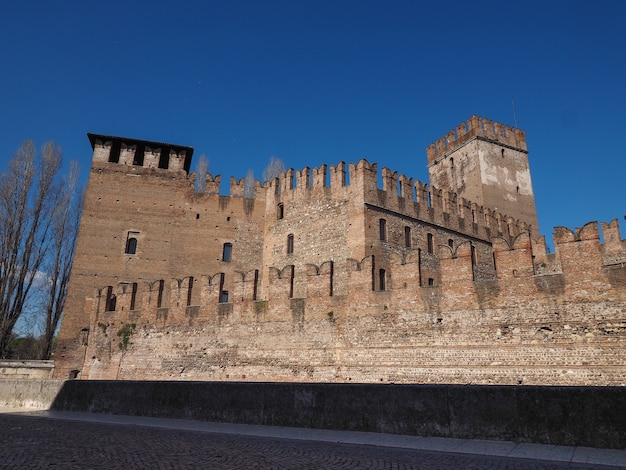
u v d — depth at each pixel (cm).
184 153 5719
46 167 5616
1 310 4894
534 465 1140
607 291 2550
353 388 1730
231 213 5572
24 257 5188
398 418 1619
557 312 2661
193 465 1140
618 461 1158
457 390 1545
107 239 5203
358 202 4650
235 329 3816
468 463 1172
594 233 2641
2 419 2130
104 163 5450
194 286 5275
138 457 1234
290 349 3541
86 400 2461
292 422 1809
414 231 4912
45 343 5319
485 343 2836
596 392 1350
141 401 2247
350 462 1184
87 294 4959
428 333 3038
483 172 6650
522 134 7231
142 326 4291
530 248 2822
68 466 1118
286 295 3675
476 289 2934
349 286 3419
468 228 5475
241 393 1966
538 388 1429
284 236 5222
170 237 5375
